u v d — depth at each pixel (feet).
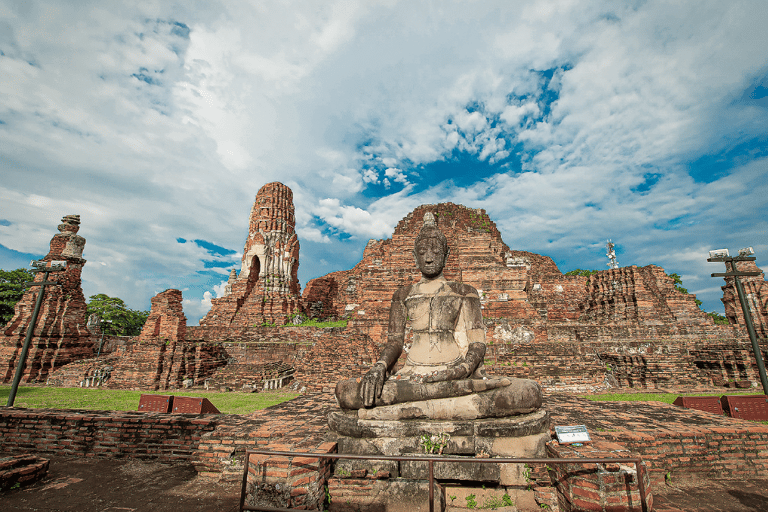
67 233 83.76
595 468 15.85
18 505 18.49
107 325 146.92
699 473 21.68
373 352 63.41
